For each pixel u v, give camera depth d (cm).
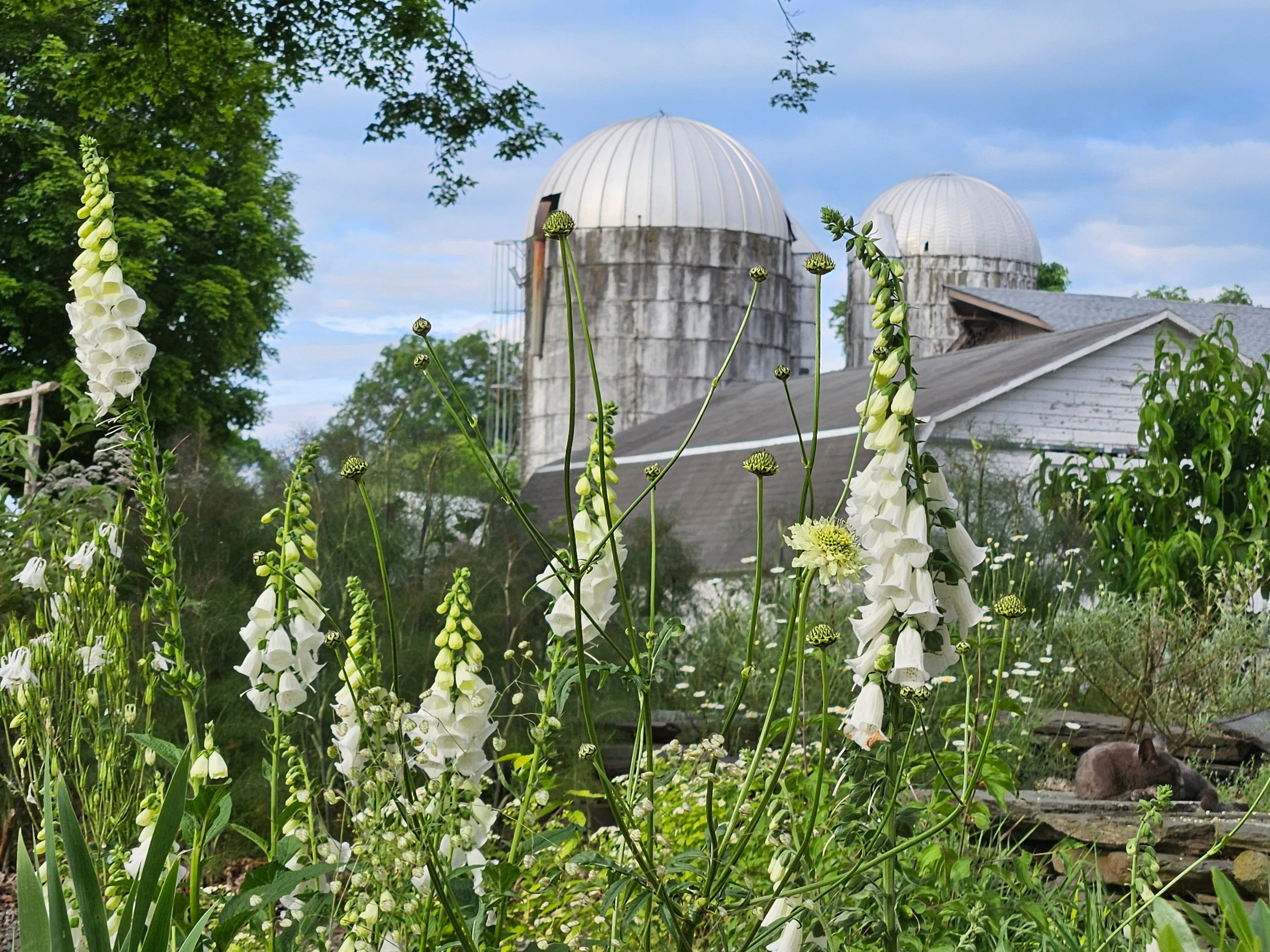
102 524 354
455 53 1691
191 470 784
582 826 299
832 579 237
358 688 264
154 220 2583
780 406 2231
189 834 259
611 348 3634
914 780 460
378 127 1705
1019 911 362
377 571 728
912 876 328
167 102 1758
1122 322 1747
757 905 251
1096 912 360
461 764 269
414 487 826
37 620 378
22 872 202
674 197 3634
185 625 613
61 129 2464
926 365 2116
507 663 691
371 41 1659
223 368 2888
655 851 277
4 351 2483
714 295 3634
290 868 259
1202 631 809
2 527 581
